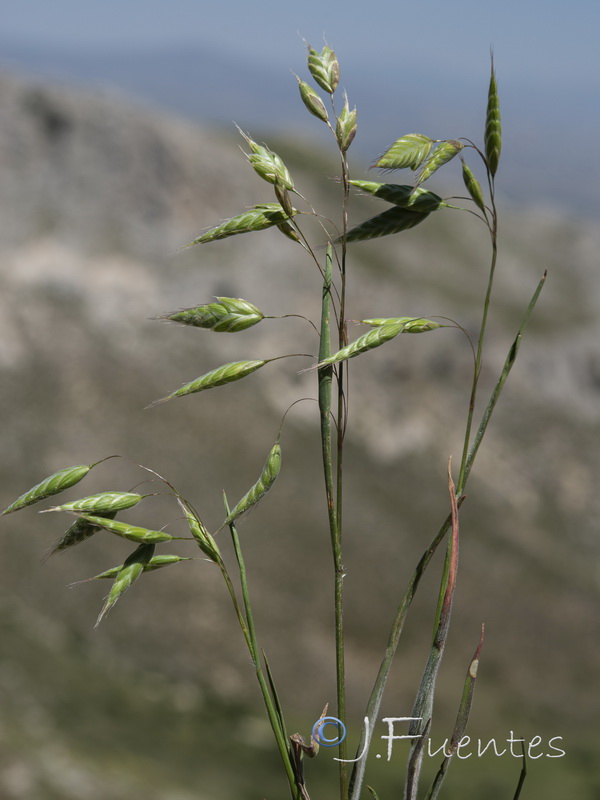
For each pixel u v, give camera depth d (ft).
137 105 192.75
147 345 163.02
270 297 173.78
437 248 201.46
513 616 146.61
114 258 171.83
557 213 232.73
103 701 106.93
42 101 183.73
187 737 104.94
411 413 176.04
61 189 177.78
